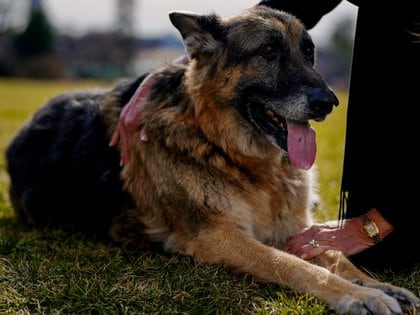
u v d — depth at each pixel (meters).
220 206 4.79
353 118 4.62
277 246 5.15
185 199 4.88
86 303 3.95
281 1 5.63
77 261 4.77
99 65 75.38
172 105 5.09
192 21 5.11
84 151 5.64
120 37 76.38
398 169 4.46
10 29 67.25
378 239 4.62
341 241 4.71
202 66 5.08
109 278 4.35
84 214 5.68
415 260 4.75
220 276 4.40
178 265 4.67
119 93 5.72
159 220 5.14
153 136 5.09
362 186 4.68
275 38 4.97
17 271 4.49
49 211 5.97
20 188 6.28
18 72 67.00
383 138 4.49
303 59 5.04
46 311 3.92
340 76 60.59
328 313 3.87
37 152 6.16
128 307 3.91
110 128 5.54
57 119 6.19
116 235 5.45
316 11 5.66
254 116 5.00
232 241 4.62
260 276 4.39
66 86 49.03
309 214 5.37
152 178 5.09
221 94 4.95
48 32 67.69
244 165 4.98
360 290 3.93
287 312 3.81
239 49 4.98
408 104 4.38
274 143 4.93
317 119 4.76
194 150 4.91
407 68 4.36
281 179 5.10
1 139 13.25
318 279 4.13
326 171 9.30
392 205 4.54
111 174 5.42
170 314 3.84
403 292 4.00
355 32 4.52
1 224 6.21
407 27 4.33
